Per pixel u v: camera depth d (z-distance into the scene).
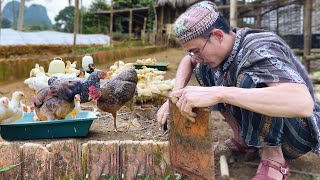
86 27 26.44
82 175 1.94
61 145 1.94
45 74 3.85
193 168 1.81
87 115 2.85
